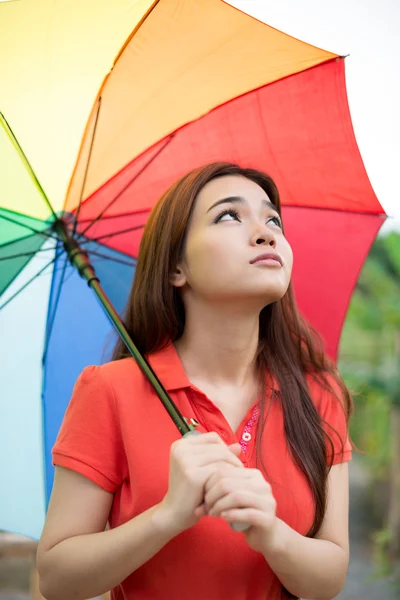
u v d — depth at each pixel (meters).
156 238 1.79
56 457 1.59
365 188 2.25
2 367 2.07
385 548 6.39
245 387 1.75
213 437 1.42
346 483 1.76
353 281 2.26
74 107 2.02
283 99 2.15
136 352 1.69
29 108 2.00
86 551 1.46
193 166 2.14
